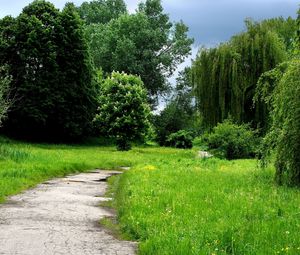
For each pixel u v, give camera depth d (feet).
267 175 76.43
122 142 180.45
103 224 41.81
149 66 287.28
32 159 99.04
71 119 200.75
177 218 38.27
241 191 55.21
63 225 40.29
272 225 34.24
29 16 202.08
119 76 182.60
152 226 36.35
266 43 139.44
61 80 197.67
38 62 194.29
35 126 196.24
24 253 30.32
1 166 83.56
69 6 210.79
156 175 75.20
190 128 244.22
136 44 290.15
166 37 302.25
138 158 137.49
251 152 135.44
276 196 51.37
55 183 74.90
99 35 292.20
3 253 30.17
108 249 32.37
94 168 106.83
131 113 176.86
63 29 200.95
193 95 150.00
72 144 202.90
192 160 118.93
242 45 142.72
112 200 58.03
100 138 222.07
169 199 48.11
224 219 37.06
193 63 149.79
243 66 141.79
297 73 62.39
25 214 45.09
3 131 197.57
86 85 207.41
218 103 144.36
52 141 205.46
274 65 137.59
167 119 249.34
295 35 74.90
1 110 116.16
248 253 26.96
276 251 27.02
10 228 37.96
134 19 289.94
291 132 61.41
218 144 136.36
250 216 38.91
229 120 137.90
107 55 282.36
